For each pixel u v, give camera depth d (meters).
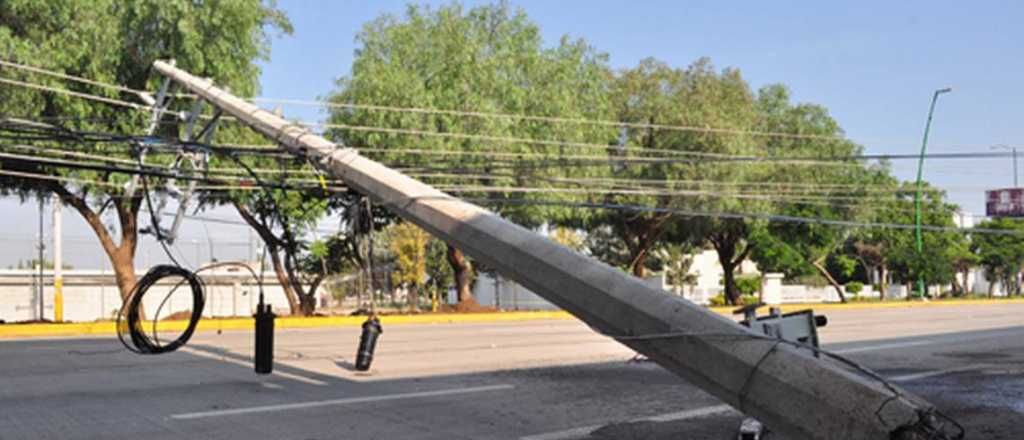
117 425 9.00
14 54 19.38
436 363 14.38
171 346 10.75
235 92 22.34
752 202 34.66
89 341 19.12
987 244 61.31
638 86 33.06
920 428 4.75
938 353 16.23
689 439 8.55
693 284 57.28
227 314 33.88
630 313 5.80
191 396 10.80
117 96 21.62
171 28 21.64
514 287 43.66
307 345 17.83
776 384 5.09
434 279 38.94
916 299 50.59
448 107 26.36
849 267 58.25
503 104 27.42
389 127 25.83
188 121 13.80
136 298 10.55
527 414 9.77
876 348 17.14
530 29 29.84
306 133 10.48
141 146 12.30
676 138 31.97
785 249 42.69
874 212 41.25
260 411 9.79
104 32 20.98
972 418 9.75
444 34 27.94
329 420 9.30
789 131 37.75
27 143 20.22
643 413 9.86
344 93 27.31
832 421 4.84
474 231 6.95
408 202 7.81
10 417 9.43
